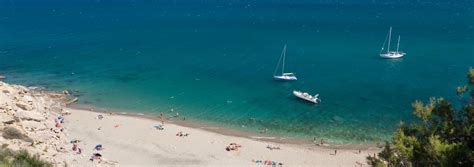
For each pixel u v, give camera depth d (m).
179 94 75.69
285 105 69.69
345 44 117.31
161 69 91.88
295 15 182.88
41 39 125.94
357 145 55.16
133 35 133.50
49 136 49.59
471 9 192.75
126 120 62.22
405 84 80.94
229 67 93.50
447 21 157.00
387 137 57.62
